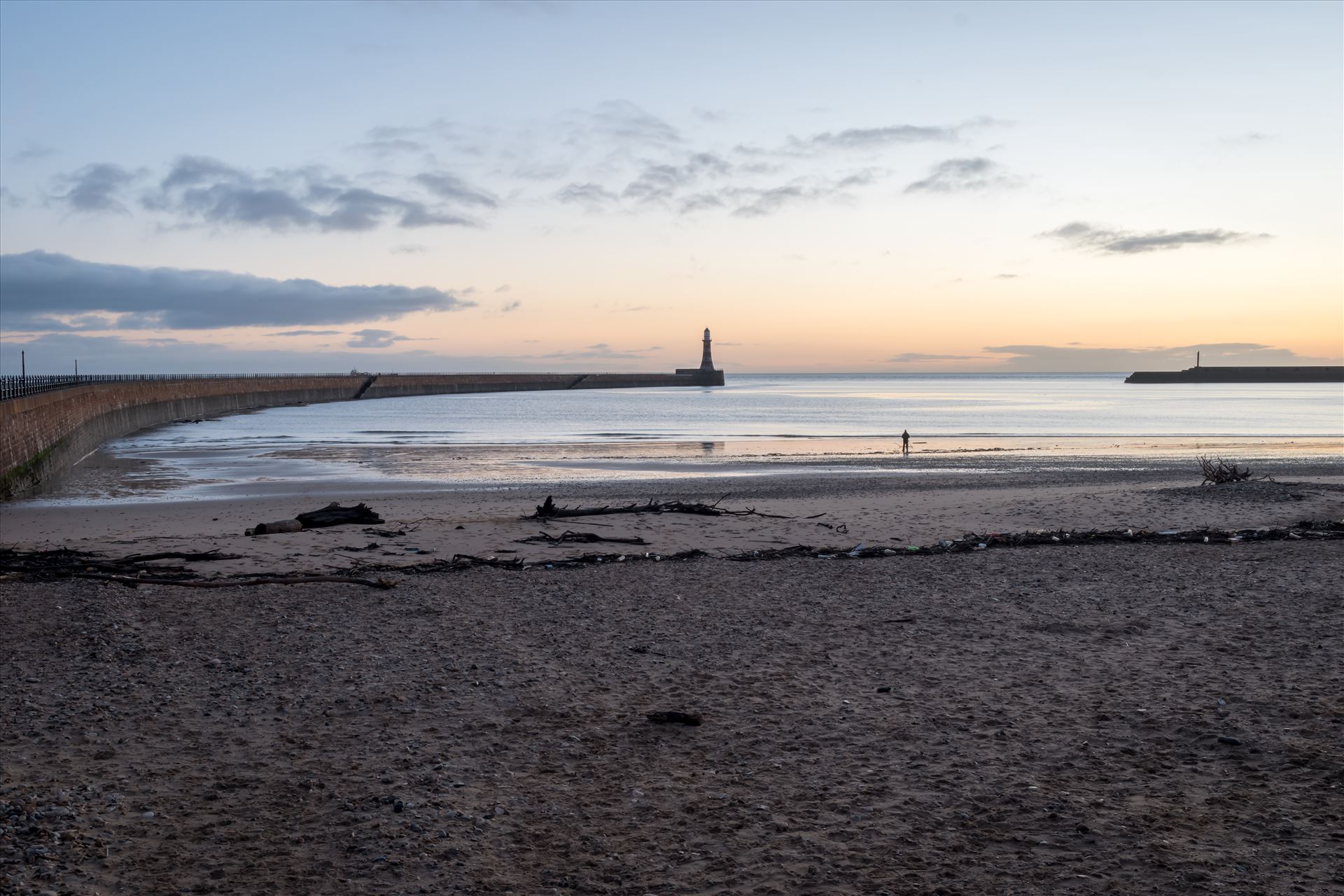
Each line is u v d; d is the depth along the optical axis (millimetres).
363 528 20547
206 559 16578
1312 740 7102
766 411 96938
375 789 6434
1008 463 40094
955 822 5875
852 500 25953
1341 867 5168
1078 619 11422
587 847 5594
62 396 41094
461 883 5145
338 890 5051
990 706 8148
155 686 8828
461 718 7988
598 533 20156
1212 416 84562
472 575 14844
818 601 12789
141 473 36344
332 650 10203
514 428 66812
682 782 6598
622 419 81250
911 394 164375
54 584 13633
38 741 7309
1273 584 13227
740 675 9242
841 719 7895
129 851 5449
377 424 72438
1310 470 36188
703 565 15820
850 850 5527
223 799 6250
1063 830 5734
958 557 16219
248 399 100250
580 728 7730
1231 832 5645
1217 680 8719
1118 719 7730
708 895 5020
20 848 5379
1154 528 19953
